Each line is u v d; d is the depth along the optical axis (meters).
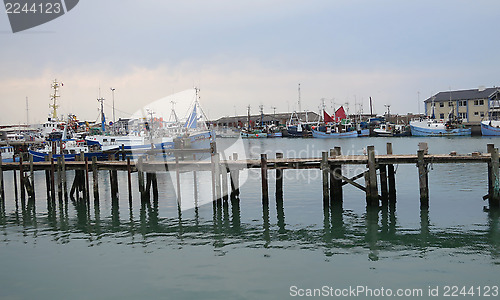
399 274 16.06
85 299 14.77
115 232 22.81
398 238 20.16
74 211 28.39
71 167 31.84
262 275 16.27
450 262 17.03
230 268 17.03
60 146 51.38
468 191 29.78
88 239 21.66
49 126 58.38
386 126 119.06
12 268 17.72
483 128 96.12
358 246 19.23
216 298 14.48
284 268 16.91
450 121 103.56
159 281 15.98
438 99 113.38
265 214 25.47
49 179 34.75
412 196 28.94
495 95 102.38
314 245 19.58
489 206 25.23
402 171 40.47
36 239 21.95
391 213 24.59
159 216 25.84
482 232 20.55
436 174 38.25
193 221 24.42
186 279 16.08
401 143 86.62
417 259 17.44
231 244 20.06
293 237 20.86
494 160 24.16
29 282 16.30
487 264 16.73
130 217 25.95
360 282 15.48
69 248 20.20
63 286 15.85
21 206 30.77
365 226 22.30
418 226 21.91
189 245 20.09
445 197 28.14
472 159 24.41
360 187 26.08
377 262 17.25
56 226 24.61
